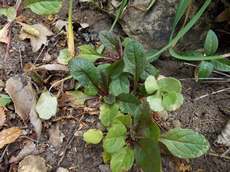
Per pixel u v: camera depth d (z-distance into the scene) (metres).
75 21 0.21
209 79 0.19
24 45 0.20
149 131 0.15
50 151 0.17
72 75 0.17
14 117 0.18
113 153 0.15
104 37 0.18
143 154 0.15
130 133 0.16
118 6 0.21
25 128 0.17
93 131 0.16
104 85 0.17
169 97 0.16
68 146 0.17
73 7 0.22
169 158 0.17
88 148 0.17
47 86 0.19
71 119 0.18
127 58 0.17
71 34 0.19
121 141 0.15
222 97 0.19
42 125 0.17
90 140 0.16
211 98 0.19
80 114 0.18
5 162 0.16
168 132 0.15
